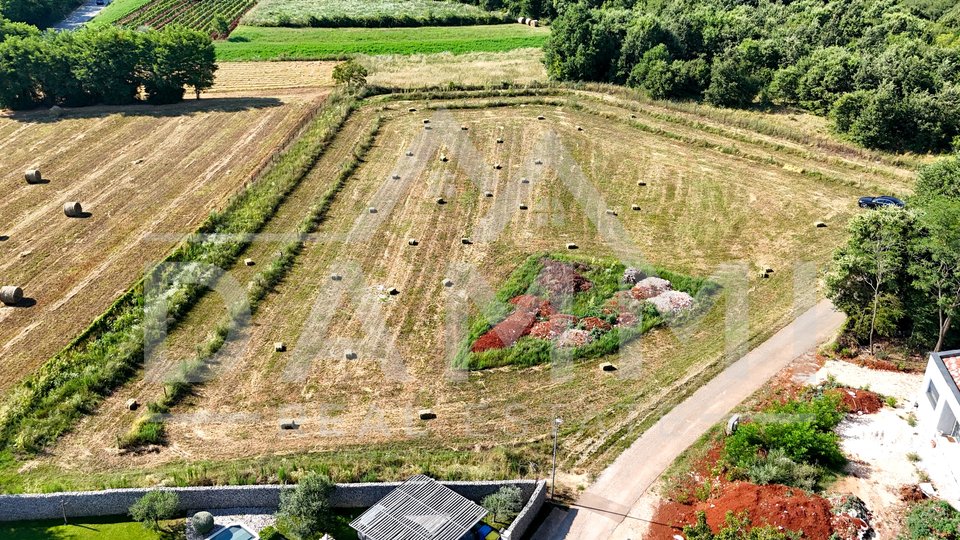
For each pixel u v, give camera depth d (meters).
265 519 28.75
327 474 30.12
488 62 84.81
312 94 75.56
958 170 44.19
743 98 71.81
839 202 53.94
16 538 27.80
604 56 77.88
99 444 32.31
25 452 31.77
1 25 76.38
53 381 35.31
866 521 27.97
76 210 51.03
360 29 99.56
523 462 31.64
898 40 77.62
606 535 28.23
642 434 33.25
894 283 38.12
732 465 31.00
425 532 26.48
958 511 28.33
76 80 70.94
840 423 33.47
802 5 93.00
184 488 28.78
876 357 37.91
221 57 87.81
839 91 69.50
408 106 70.94
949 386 30.91
